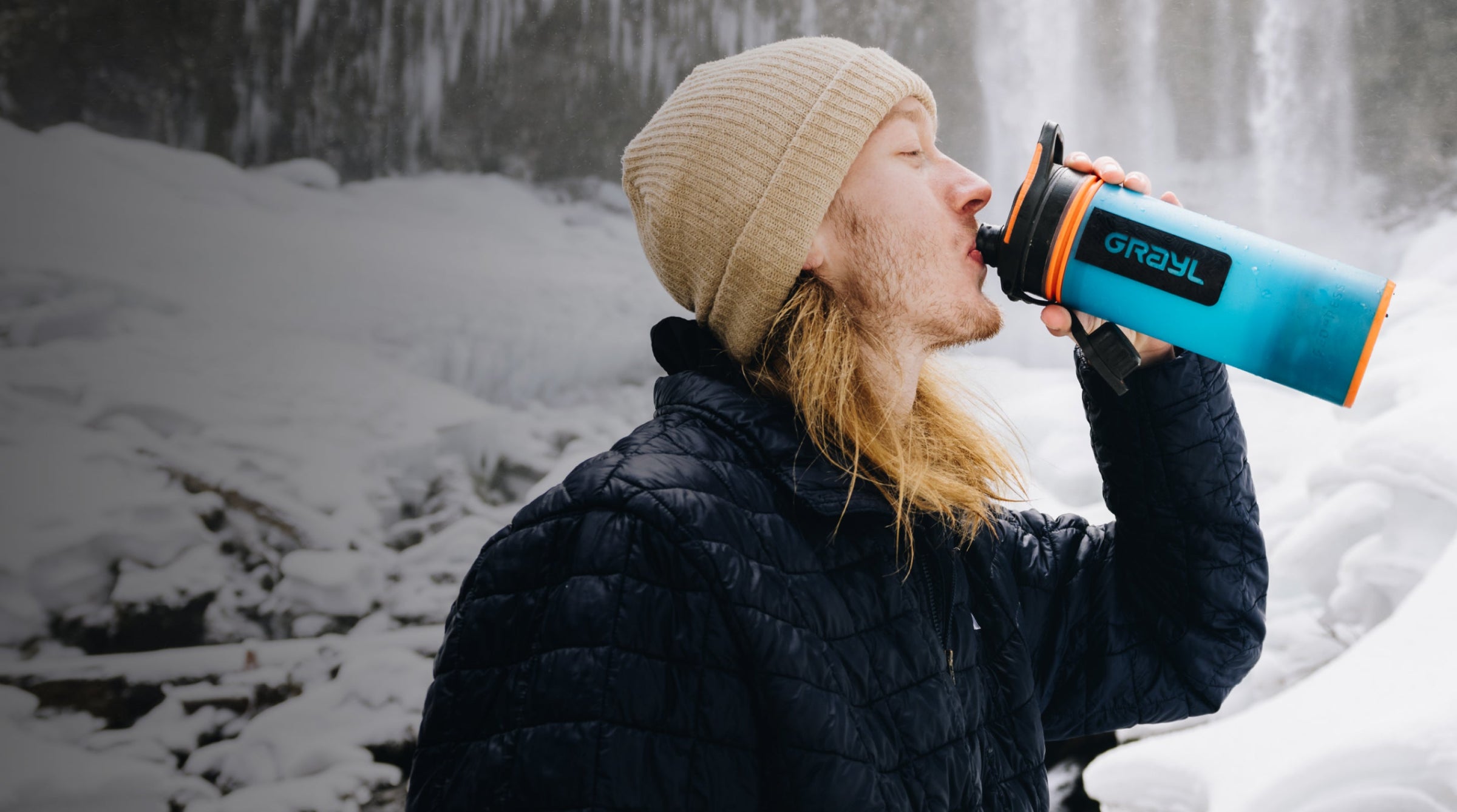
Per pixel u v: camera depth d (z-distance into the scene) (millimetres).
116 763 2812
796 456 806
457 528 3885
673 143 895
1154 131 6215
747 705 697
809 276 880
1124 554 1069
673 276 945
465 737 690
